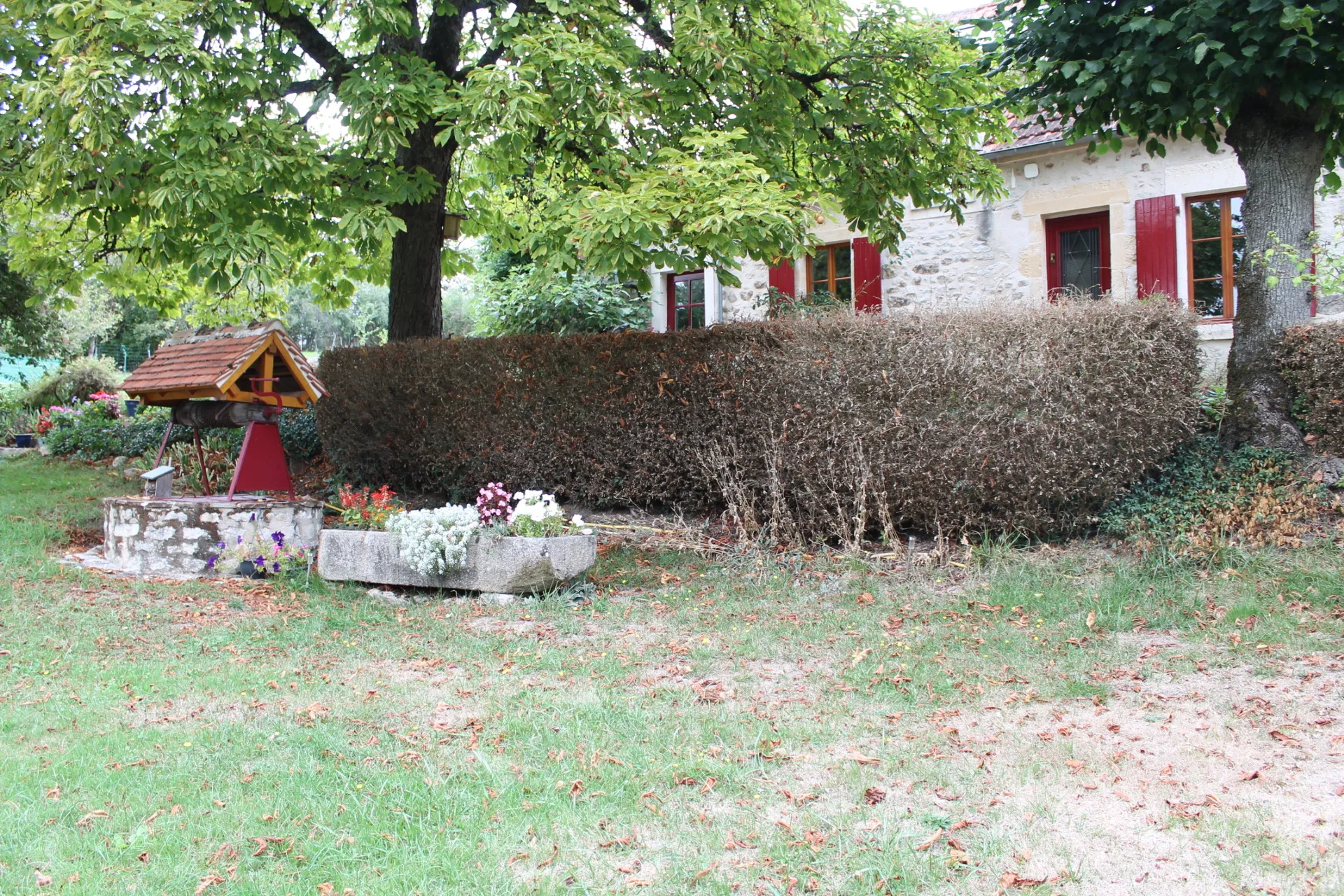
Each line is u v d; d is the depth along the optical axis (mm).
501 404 9125
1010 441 6613
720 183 6914
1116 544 6570
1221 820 3006
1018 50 7703
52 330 19656
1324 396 6793
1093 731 3824
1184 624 5238
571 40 7465
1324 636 4902
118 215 7941
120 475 12086
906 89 9664
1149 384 6605
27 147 7789
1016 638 5090
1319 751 3561
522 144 7883
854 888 2639
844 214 9922
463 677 4613
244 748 3621
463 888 2611
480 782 3328
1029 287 11227
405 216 10156
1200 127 7402
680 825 3029
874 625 5477
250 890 2588
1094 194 10734
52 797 3180
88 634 5203
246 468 7355
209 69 6977
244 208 7754
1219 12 6496
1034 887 2633
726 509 8188
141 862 2742
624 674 4645
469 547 6277
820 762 3545
